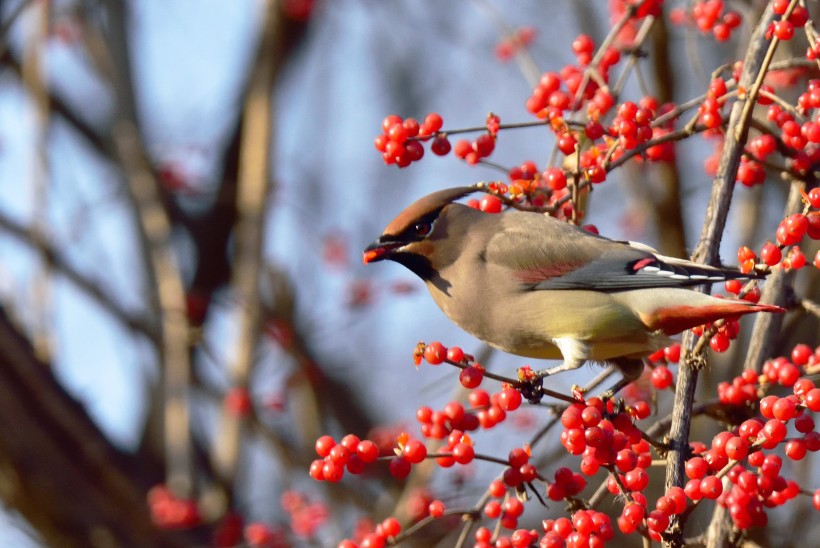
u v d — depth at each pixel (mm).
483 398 7348
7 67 14758
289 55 15398
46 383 12617
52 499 12492
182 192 14805
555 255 7734
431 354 6594
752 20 9383
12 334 12492
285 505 12578
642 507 6320
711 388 11211
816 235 6594
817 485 12859
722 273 6832
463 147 7945
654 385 7566
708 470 6402
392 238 8219
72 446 12672
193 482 13477
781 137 7785
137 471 13133
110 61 14727
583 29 13914
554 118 7938
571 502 6785
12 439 12391
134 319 13562
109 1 14969
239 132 15305
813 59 7332
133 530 12648
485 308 7977
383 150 7926
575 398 6785
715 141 11070
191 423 14312
